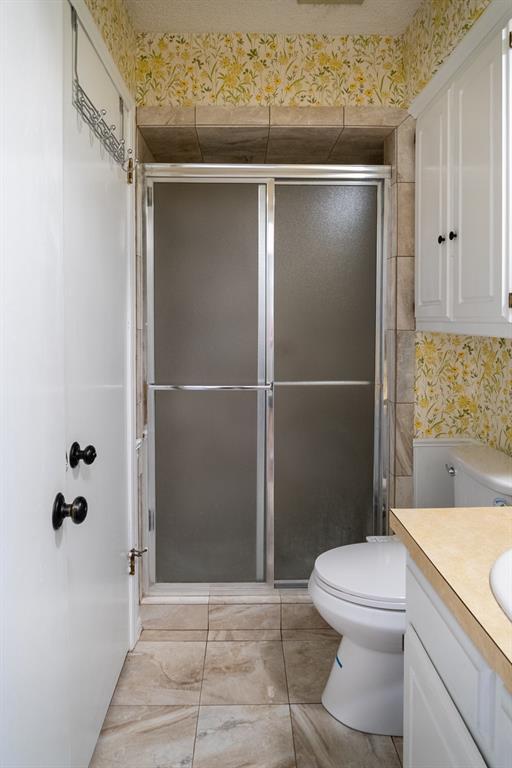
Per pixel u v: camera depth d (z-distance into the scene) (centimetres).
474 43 190
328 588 189
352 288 277
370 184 275
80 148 166
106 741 188
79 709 162
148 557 278
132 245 242
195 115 265
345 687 198
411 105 259
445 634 107
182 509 279
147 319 273
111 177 206
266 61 267
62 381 123
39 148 108
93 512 179
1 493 91
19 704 99
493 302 178
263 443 278
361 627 182
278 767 177
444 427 274
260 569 281
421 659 121
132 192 243
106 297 198
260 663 231
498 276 174
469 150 197
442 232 226
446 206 221
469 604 94
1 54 90
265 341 275
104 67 200
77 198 162
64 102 152
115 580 212
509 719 82
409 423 272
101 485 190
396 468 273
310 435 278
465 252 202
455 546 119
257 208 272
